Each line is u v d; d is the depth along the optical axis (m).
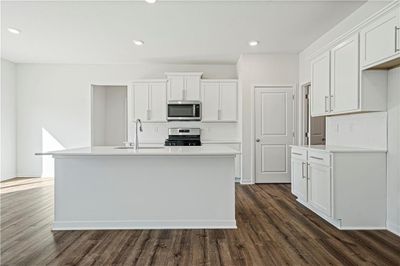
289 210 3.63
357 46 2.88
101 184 3.01
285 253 2.39
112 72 6.03
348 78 3.05
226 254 2.38
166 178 3.03
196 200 3.04
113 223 3.01
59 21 3.66
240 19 3.60
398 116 2.72
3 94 5.59
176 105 5.61
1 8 3.26
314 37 4.34
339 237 2.73
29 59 5.63
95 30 3.99
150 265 2.19
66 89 6.00
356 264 2.20
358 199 2.92
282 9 3.31
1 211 3.59
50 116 6.00
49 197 4.28
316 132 5.27
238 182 5.50
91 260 2.27
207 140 5.94
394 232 2.80
